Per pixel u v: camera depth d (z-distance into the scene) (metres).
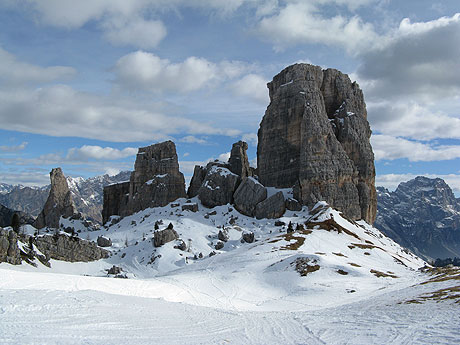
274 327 35.06
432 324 29.83
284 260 107.81
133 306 42.16
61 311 34.47
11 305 34.44
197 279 96.06
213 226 187.25
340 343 26.94
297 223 171.25
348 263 109.38
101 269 150.50
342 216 169.88
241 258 122.44
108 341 25.81
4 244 119.38
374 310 42.12
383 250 140.25
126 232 191.88
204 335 30.64
